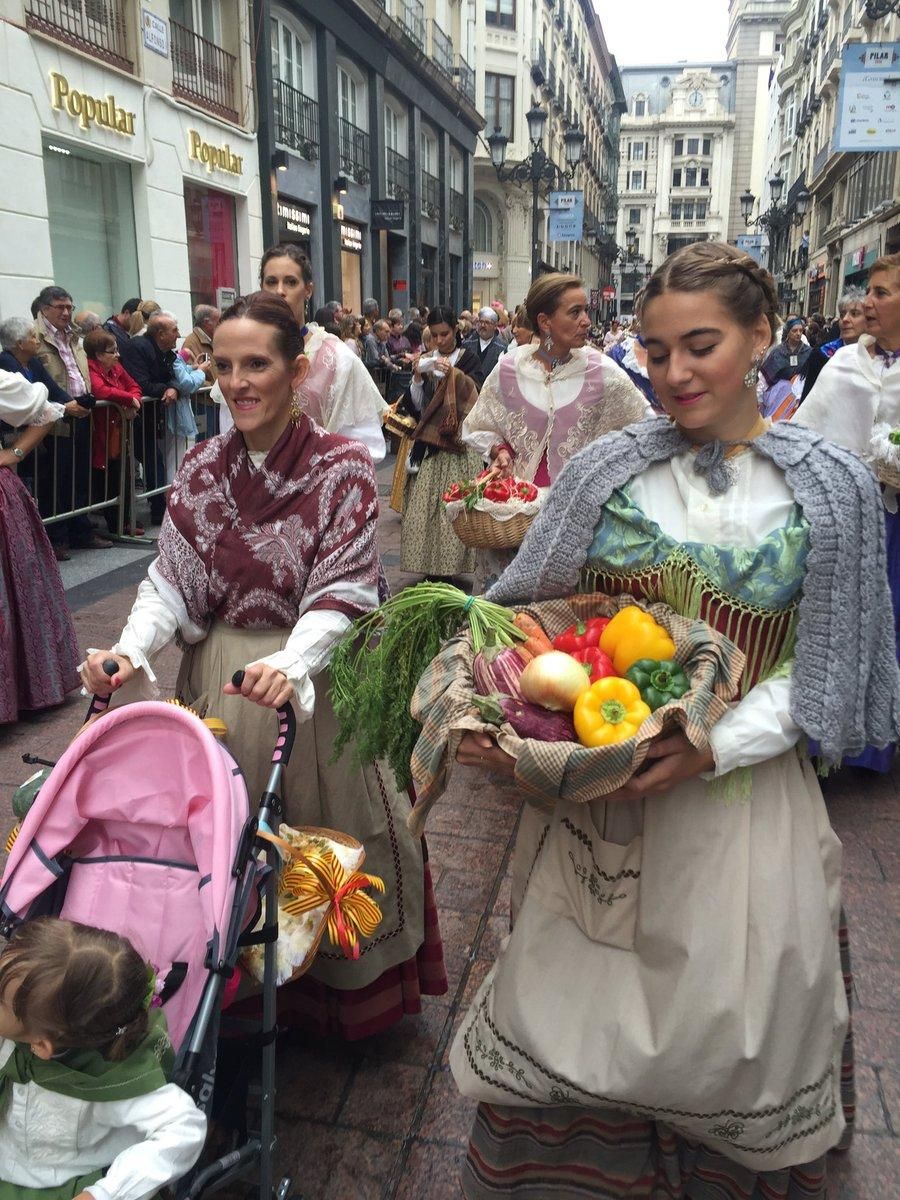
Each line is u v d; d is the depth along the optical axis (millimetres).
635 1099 1608
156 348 8469
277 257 3652
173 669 4938
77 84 10500
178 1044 1698
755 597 1550
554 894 1733
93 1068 1540
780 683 1561
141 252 12227
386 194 24391
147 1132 1516
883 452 3502
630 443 1679
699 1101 1571
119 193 11875
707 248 1530
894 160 26453
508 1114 1804
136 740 1811
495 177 37000
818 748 1565
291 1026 2422
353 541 2070
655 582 1638
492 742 1524
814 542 1513
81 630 5559
